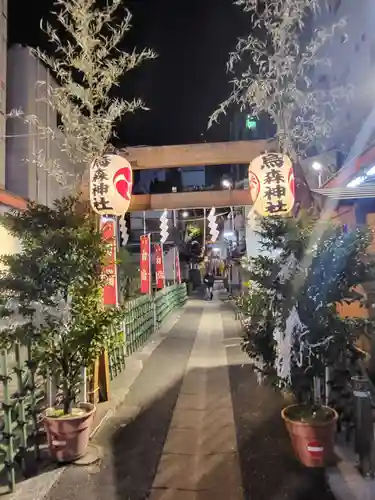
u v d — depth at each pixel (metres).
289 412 5.12
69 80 8.27
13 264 4.81
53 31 8.21
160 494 4.35
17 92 15.22
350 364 5.34
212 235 12.84
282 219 5.18
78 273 4.85
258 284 5.37
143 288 15.59
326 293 4.73
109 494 4.34
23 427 4.73
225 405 7.08
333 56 14.63
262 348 5.19
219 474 4.74
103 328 5.15
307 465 4.75
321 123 10.09
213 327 16.25
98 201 6.93
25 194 14.93
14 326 4.88
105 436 5.82
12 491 4.36
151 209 12.01
